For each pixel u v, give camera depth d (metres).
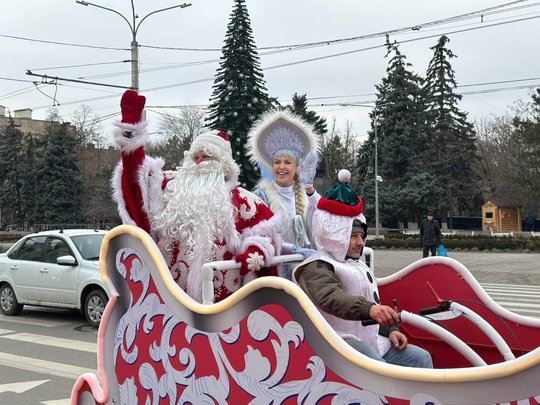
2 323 10.12
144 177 3.41
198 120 45.94
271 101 21.56
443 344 3.65
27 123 76.06
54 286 10.09
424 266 3.72
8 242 41.00
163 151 41.00
